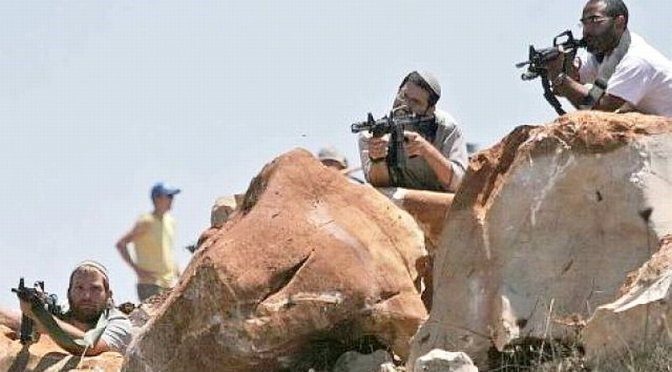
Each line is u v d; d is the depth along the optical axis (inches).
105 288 1673.2
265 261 1430.9
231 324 1421.0
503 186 1400.1
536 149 1393.9
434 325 1406.3
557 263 1374.3
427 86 1627.7
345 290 1425.9
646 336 1290.6
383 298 1438.2
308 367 1446.9
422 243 1488.7
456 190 1471.5
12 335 1706.4
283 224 1446.9
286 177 1475.1
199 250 1478.8
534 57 1541.6
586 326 1321.4
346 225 1459.2
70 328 1622.8
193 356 1433.3
